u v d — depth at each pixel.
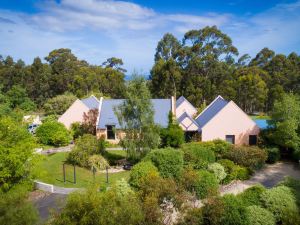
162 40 77.44
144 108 25.48
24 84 80.44
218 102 36.91
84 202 10.38
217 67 65.31
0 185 16.88
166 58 77.38
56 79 78.94
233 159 25.44
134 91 25.70
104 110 37.97
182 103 44.50
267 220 14.23
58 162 27.38
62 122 39.69
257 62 84.69
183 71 66.44
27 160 17.70
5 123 17.36
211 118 32.56
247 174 23.69
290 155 29.38
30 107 60.75
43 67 83.31
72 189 20.83
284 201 15.24
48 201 18.69
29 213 11.23
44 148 34.56
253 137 32.41
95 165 25.44
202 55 67.81
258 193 16.53
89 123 37.47
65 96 55.69
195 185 17.03
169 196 13.58
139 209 11.37
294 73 69.12
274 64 75.81
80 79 77.38
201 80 62.38
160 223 11.80
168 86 66.00
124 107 26.14
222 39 69.12
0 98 40.78
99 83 81.62
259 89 63.56
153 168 19.75
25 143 17.53
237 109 32.31
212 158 24.17
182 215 13.09
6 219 10.52
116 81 82.31
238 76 68.81
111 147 35.03
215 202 13.52
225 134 32.72
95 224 9.97
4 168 16.16
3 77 81.06
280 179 23.50
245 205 15.20
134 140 25.80
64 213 10.43
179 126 31.81
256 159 25.11
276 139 28.48
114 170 26.11
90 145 27.23
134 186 18.62
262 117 53.38
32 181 18.48
